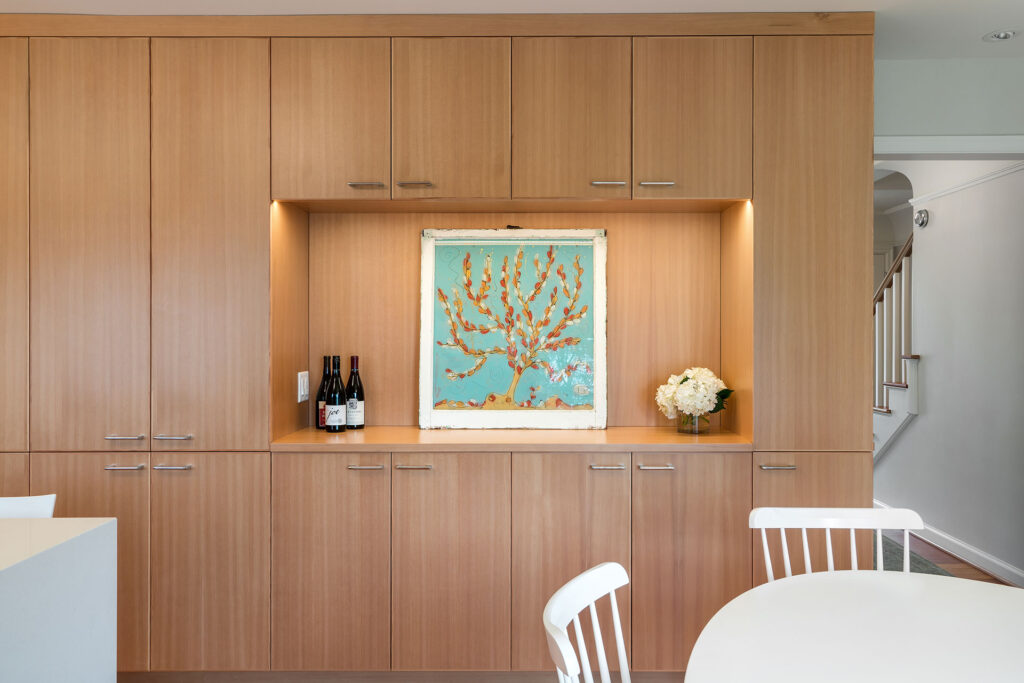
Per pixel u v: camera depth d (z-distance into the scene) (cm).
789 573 204
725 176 267
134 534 269
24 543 159
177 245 270
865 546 266
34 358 270
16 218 270
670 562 267
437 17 269
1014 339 384
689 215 312
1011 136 313
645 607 267
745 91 267
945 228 455
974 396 421
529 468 268
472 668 268
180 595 269
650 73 268
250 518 269
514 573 268
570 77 269
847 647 137
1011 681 123
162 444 270
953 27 279
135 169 270
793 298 267
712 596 267
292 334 294
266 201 270
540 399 307
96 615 174
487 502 268
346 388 307
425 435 289
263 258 270
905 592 167
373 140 269
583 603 149
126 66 269
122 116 269
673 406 287
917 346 491
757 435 267
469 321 309
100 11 266
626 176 269
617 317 313
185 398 270
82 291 270
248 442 270
